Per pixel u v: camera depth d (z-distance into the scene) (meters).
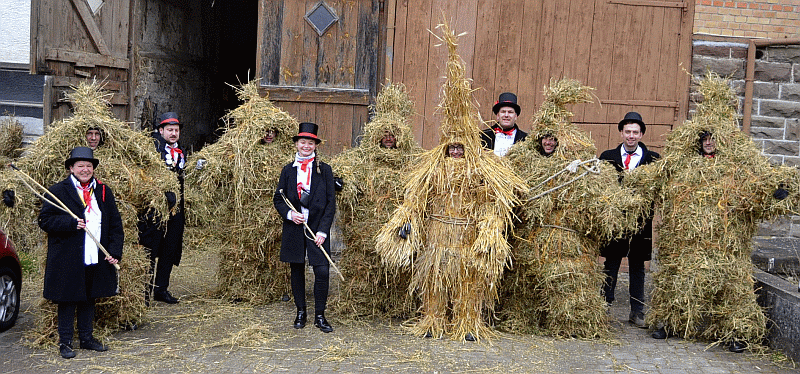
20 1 8.92
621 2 8.70
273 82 9.08
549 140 6.03
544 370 5.19
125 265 5.90
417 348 5.66
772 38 8.72
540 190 5.90
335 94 9.03
